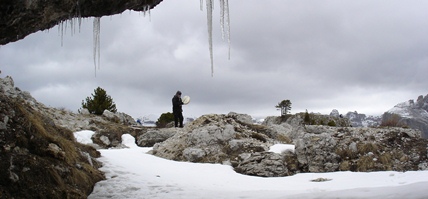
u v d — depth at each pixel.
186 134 16.28
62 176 7.85
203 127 16.11
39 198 6.77
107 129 20.75
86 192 8.41
